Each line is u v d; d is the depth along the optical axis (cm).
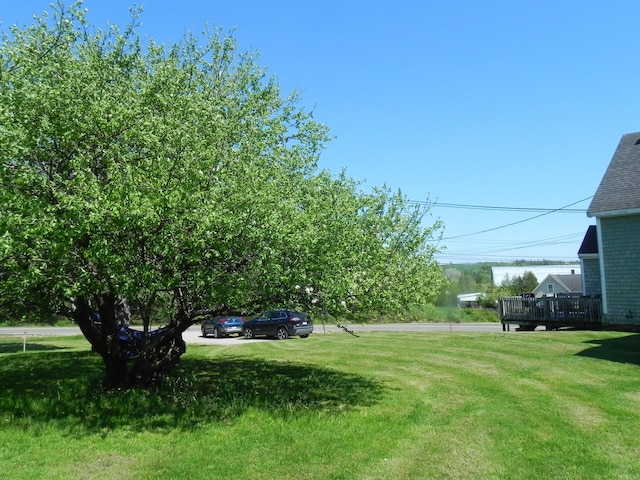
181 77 932
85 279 760
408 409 885
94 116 761
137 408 870
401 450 674
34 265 726
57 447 691
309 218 785
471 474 594
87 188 696
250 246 778
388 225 945
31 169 768
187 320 959
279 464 629
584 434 730
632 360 1325
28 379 1188
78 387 1004
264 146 942
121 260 739
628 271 2102
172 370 1307
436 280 966
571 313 2309
